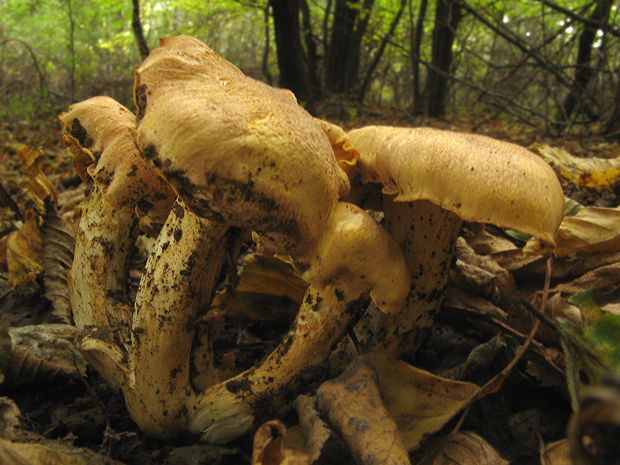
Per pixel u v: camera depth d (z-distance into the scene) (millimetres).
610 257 247
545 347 212
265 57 1295
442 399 165
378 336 184
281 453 128
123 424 181
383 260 143
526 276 270
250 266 240
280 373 160
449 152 150
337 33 1351
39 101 844
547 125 797
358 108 1231
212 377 181
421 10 1304
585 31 952
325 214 140
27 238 251
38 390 192
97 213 175
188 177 123
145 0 1531
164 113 124
